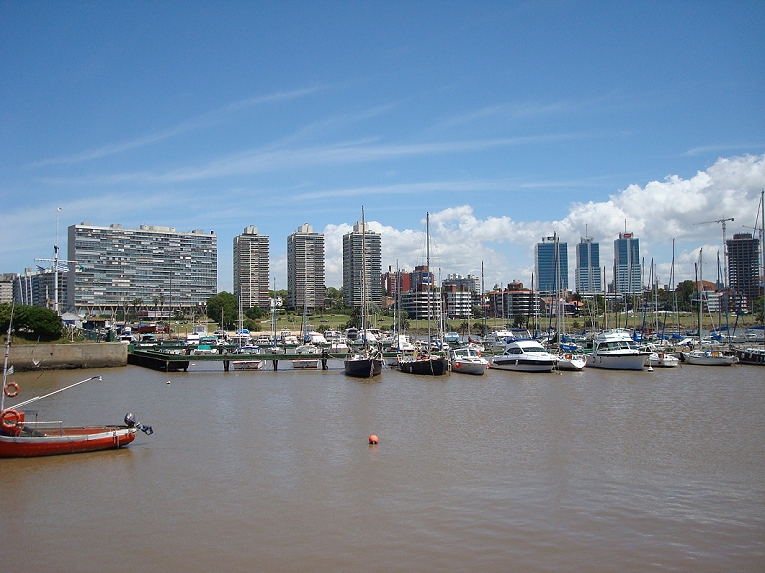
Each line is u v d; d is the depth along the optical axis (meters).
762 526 30.48
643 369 102.06
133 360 127.69
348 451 45.47
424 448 46.19
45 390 82.62
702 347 126.88
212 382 92.62
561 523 30.95
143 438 50.25
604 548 28.09
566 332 193.38
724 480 37.56
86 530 30.73
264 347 149.75
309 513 32.62
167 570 26.41
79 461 42.88
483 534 29.67
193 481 38.28
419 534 29.73
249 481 38.16
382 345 145.88
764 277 121.81
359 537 29.47
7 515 32.84
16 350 110.38
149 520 31.92
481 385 85.88
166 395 77.06
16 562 27.31
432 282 117.88
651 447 45.91
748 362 110.81
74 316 153.62
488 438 49.47
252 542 29.08
